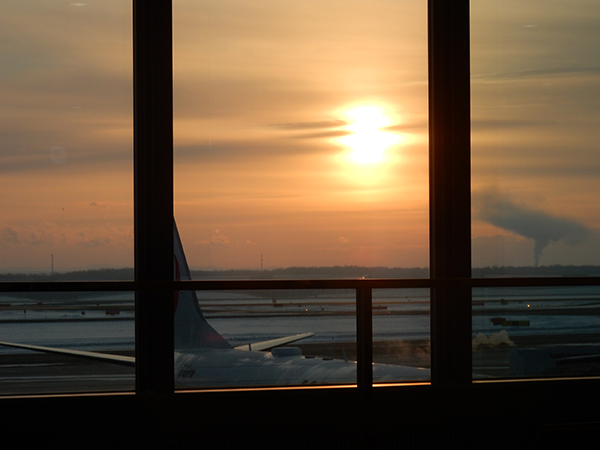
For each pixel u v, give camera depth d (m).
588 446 1.93
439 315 4.83
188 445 3.59
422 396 3.87
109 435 3.57
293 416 3.67
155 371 4.43
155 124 4.55
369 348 3.43
